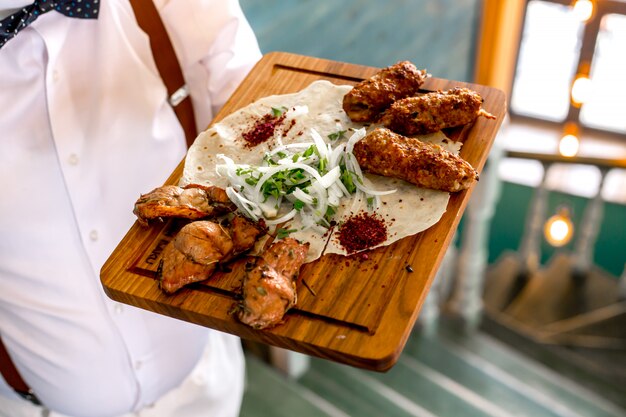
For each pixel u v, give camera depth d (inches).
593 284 119.0
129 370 47.7
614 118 144.6
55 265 43.9
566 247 131.0
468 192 37.0
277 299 33.1
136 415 50.4
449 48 119.3
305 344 33.3
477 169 37.8
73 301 44.8
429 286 34.8
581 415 93.5
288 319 33.9
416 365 92.5
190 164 39.3
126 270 35.9
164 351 48.4
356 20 92.4
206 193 37.0
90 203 43.2
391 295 34.3
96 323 45.5
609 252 132.2
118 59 42.4
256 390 76.4
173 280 34.5
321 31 86.7
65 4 39.8
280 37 80.0
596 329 114.3
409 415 81.8
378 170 37.1
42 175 42.3
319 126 40.0
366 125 39.8
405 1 100.0
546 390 96.4
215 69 44.8
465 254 94.0
